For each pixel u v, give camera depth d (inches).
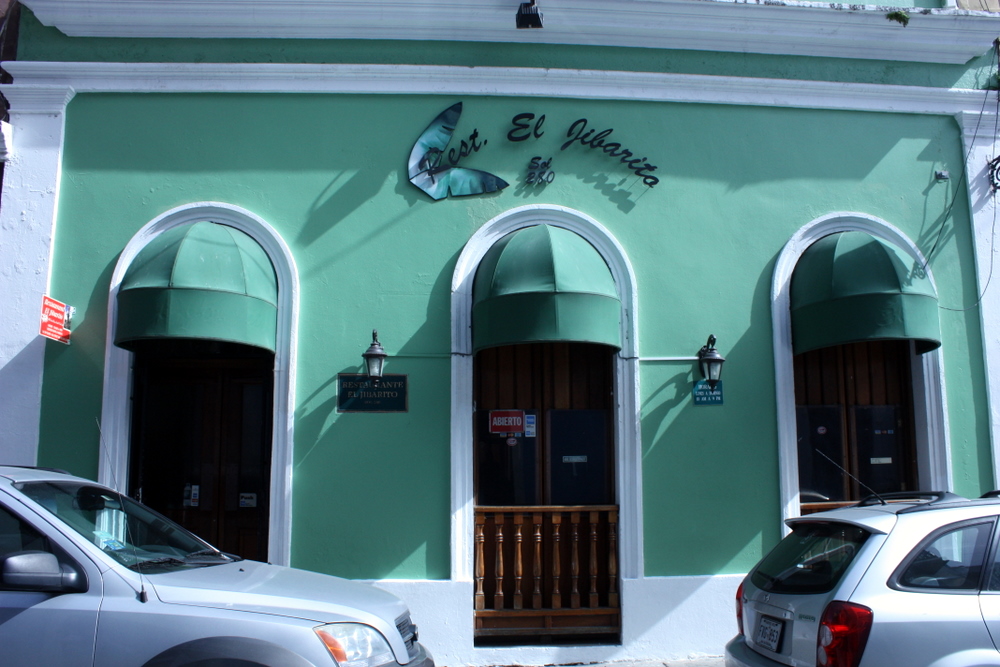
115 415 239.3
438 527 242.5
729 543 251.6
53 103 255.0
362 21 263.9
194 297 219.9
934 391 269.0
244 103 260.5
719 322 264.4
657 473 253.0
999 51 291.1
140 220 251.9
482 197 263.1
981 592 138.0
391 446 244.7
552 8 266.7
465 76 266.2
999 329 275.0
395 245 257.0
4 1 266.7
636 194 269.1
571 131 268.8
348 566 237.6
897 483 272.4
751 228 271.7
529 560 250.7
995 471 266.2
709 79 273.9
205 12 259.3
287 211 256.1
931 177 283.6
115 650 123.4
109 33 261.3
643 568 246.8
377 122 263.4
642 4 267.7
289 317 248.2
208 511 258.2
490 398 259.9
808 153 279.0
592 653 240.4
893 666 130.4
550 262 233.9
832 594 138.9
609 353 264.8
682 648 243.3
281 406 242.8
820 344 250.2
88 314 245.0
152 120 257.4
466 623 236.7
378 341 247.8
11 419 235.9
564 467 259.0
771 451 258.7
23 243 245.8
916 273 252.8
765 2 272.1
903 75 288.2
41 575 125.0
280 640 127.3
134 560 141.0
